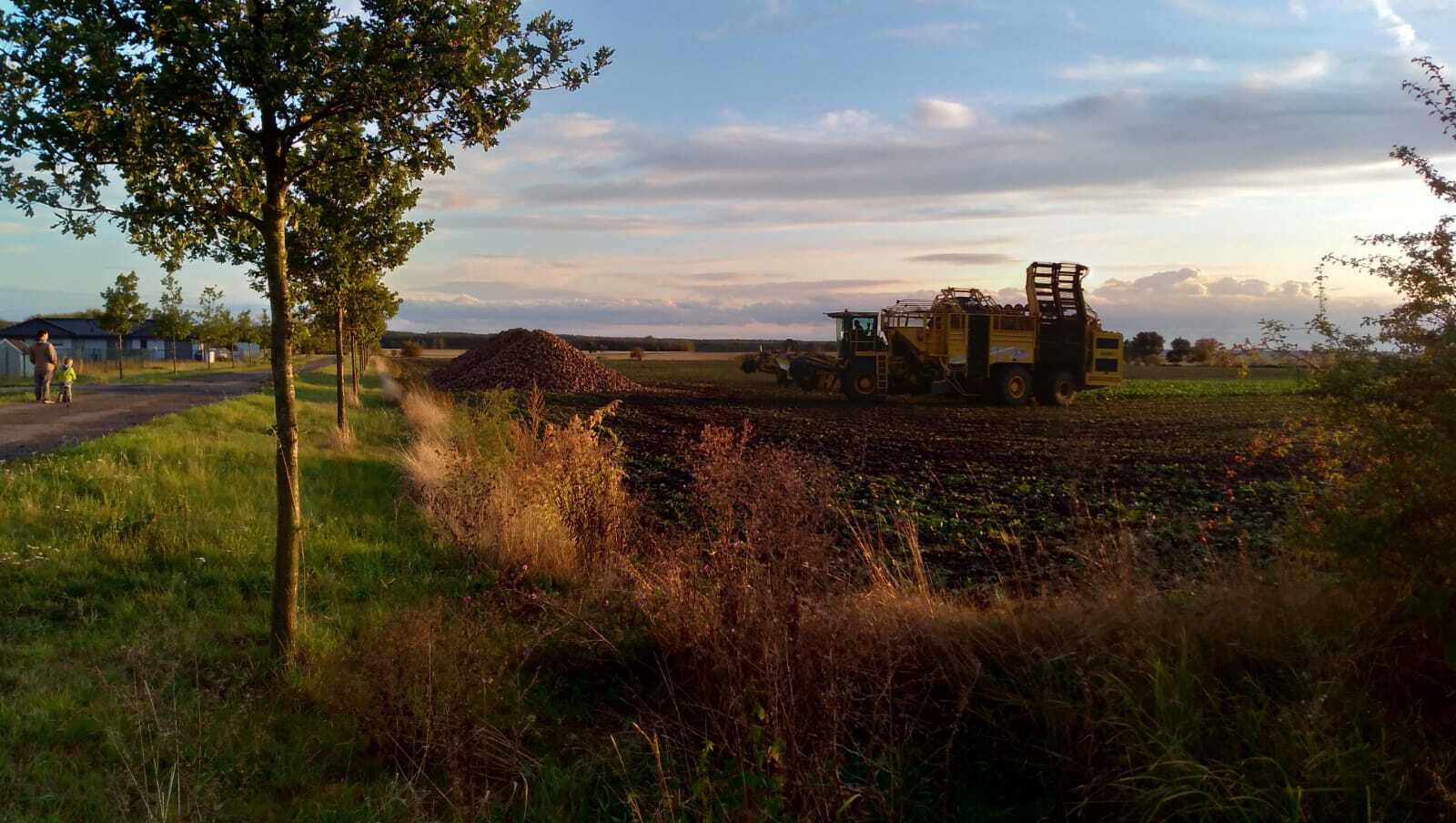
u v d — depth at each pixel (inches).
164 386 1283.2
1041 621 179.5
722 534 194.1
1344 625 154.4
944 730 162.1
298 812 137.2
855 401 1241.4
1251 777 132.5
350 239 218.4
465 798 140.9
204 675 187.3
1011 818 144.2
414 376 1739.7
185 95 166.7
